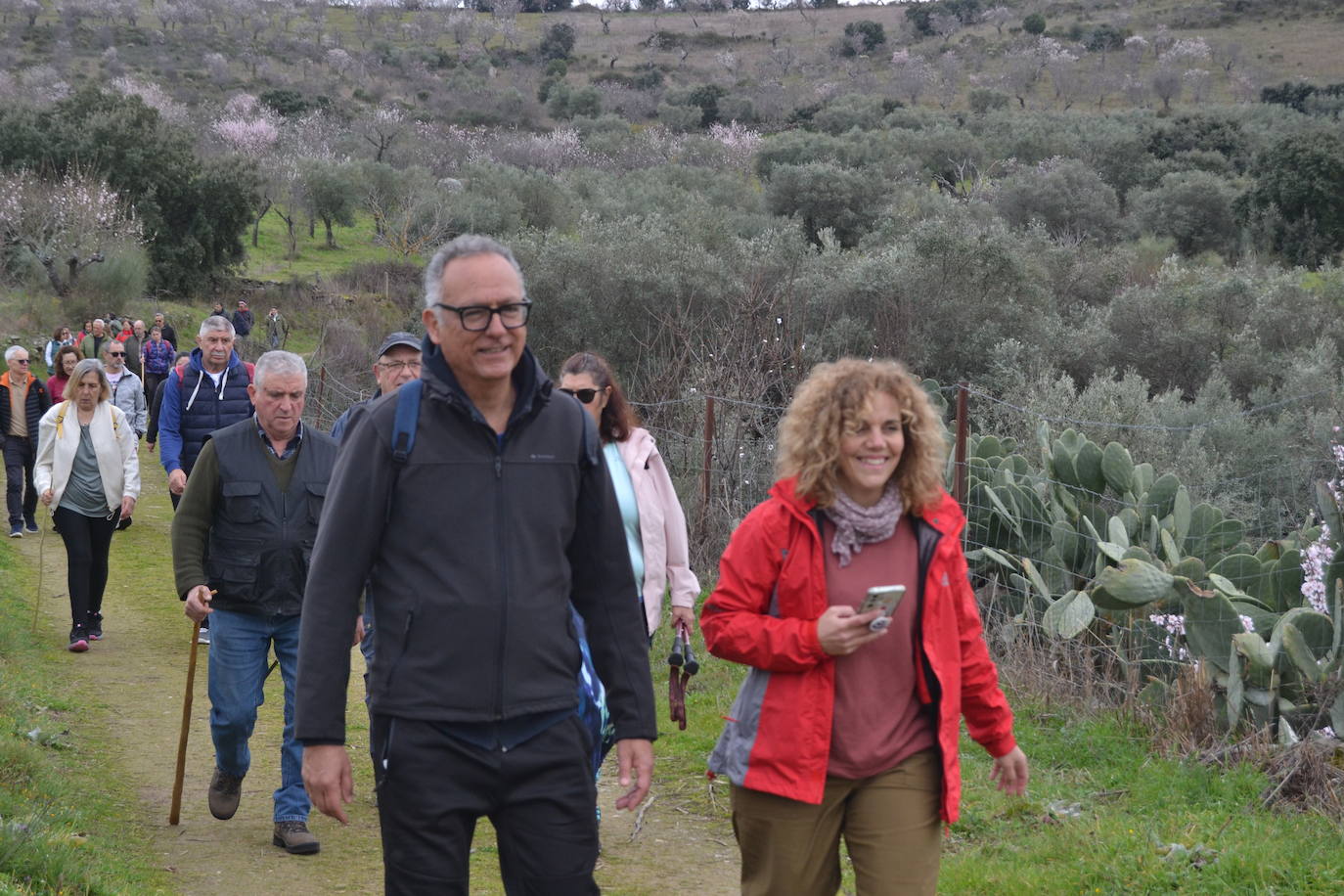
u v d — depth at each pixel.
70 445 8.23
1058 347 20.83
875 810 3.11
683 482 10.55
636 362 20.80
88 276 34.12
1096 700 6.52
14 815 4.64
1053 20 162.38
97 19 146.25
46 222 33.81
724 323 17.72
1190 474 12.43
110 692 7.37
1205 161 59.50
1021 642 7.21
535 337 22.77
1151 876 4.41
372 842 5.20
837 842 3.21
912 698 3.16
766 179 64.50
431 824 2.83
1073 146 62.59
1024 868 4.69
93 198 36.12
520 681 2.86
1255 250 43.91
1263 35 145.12
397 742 2.83
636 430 4.86
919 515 3.18
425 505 2.85
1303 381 17.50
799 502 3.13
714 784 6.03
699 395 11.88
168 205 41.22
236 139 70.12
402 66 144.50
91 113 41.59
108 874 4.30
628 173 60.88
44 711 6.73
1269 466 13.36
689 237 26.28
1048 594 7.12
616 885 4.79
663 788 5.99
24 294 32.41
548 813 2.90
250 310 39.28
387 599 2.87
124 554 11.95
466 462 2.88
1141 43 142.25
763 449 10.54
